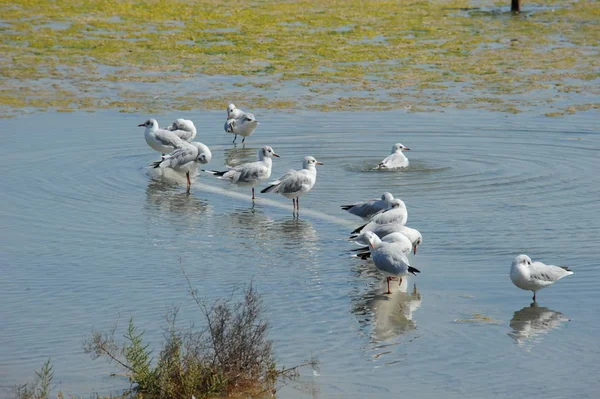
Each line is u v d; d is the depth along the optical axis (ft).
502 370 40.09
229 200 70.33
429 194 69.15
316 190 71.51
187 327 44.37
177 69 115.85
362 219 64.44
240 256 56.13
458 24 141.28
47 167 77.20
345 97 102.58
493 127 89.66
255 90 106.11
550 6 154.10
